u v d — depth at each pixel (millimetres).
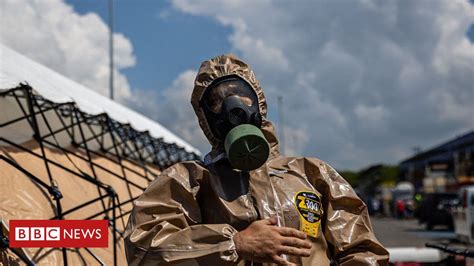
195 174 2510
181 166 2555
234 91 2564
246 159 2352
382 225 30109
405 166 66188
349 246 2523
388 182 68188
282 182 2564
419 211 27594
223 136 2496
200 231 2295
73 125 8492
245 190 2486
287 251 2197
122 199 8945
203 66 2672
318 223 2543
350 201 2621
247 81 2627
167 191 2465
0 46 8367
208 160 2592
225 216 2420
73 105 7863
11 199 6113
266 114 2725
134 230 2371
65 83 9938
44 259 5570
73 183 7621
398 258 5223
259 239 2225
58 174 7410
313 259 2471
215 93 2572
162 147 14344
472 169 42688
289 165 2674
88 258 6238
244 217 2404
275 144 2746
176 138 16578
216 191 2463
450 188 41281
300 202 2520
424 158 56688
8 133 7180
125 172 10383
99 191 7605
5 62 7285
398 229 25984
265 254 2205
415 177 56875
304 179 2645
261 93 2688
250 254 2225
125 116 12062
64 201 6902
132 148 12945
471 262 4848
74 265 5934
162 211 2422
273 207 2443
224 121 2473
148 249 2305
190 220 2443
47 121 8023
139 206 2426
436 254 5230
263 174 2525
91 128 9930
